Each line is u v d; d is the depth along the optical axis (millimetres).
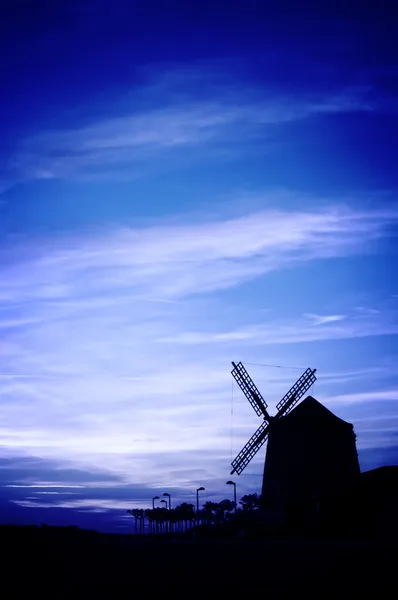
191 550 44000
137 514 137500
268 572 36312
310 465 72062
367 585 32938
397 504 59156
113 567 38344
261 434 76938
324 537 63812
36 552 41531
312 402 76250
